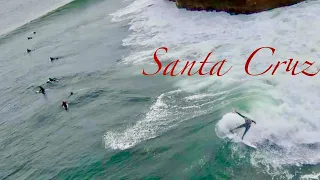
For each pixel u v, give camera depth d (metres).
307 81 13.27
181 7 23.95
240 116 12.02
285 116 11.72
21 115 19.09
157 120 14.06
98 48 24.00
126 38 23.61
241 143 11.28
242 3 19.50
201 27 20.48
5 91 22.92
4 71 26.55
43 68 24.47
